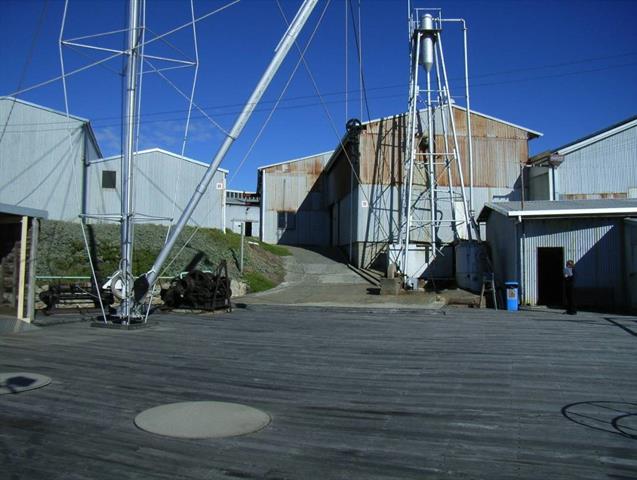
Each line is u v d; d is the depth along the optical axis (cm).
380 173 2944
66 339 1223
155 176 2623
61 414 650
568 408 703
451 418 658
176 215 2666
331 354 1082
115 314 1573
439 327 1489
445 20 2805
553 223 2089
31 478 465
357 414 673
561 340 1263
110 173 2564
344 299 2186
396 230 2919
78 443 553
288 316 1734
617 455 536
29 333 1306
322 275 2781
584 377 881
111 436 576
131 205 1495
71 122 2469
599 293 2031
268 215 3916
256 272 2602
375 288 2455
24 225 1430
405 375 896
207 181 1617
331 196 3812
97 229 2284
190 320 1620
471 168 2831
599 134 2766
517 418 659
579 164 2769
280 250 3319
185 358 1026
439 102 2892
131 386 797
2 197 2230
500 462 517
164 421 626
